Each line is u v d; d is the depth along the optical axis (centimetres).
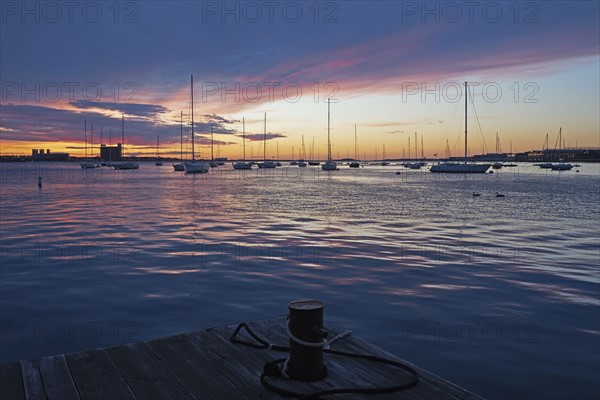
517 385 564
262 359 390
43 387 338
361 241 1619
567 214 2580
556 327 759
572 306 873
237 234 1772
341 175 9694
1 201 3353
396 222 2184
